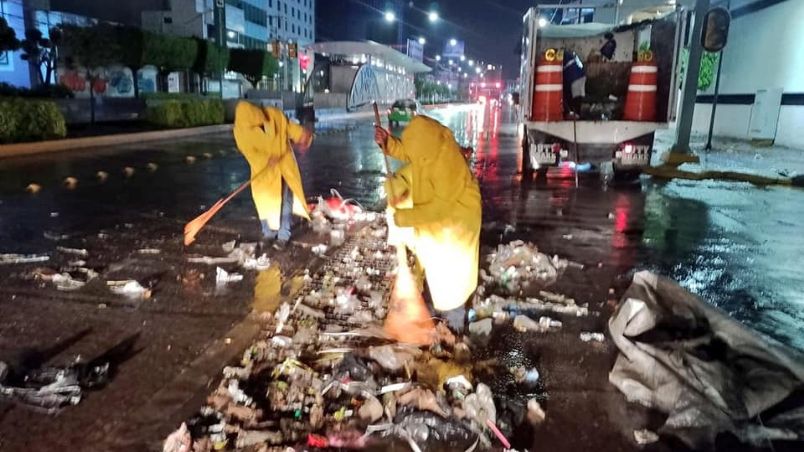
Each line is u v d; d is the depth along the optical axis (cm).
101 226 769
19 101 1634
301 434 309
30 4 3569
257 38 6656
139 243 682
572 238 759
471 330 443
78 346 408
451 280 416
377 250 656
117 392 347
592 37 1314
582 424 326
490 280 568
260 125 652
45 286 526
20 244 671
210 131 2497
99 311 471
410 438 304
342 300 485
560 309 498
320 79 5172
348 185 1182
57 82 3003
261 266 591
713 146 2023
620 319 386
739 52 2314
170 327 441
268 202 673
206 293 515
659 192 1121
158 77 3628
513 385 368
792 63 1948
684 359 342
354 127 3059
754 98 2195
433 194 399
